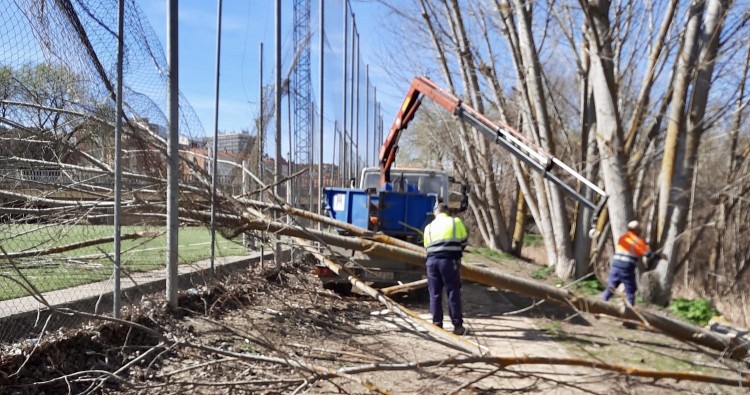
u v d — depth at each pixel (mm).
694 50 10086
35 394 4285
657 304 10461
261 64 9992
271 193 7883
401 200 9617
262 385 4809
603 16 10891
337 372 4250
